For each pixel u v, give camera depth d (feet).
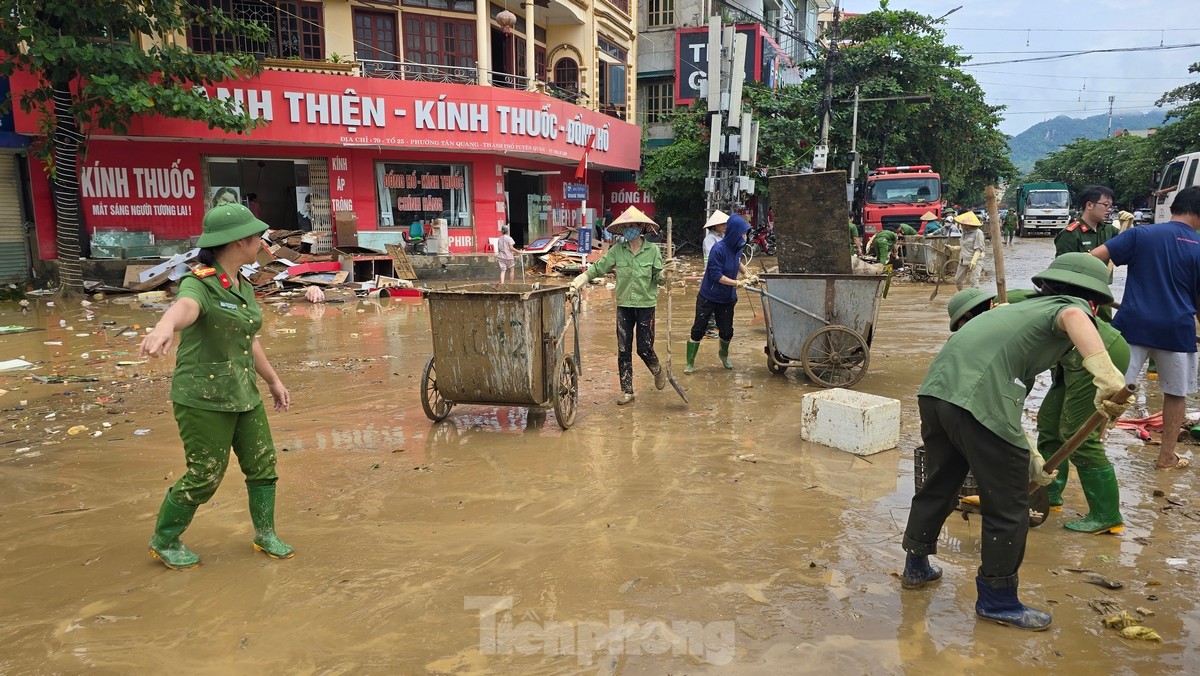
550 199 77.36
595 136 74.79
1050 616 10.11
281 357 30.35
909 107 95.61
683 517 13.93
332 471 16.75
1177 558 12.01
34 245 54.65
